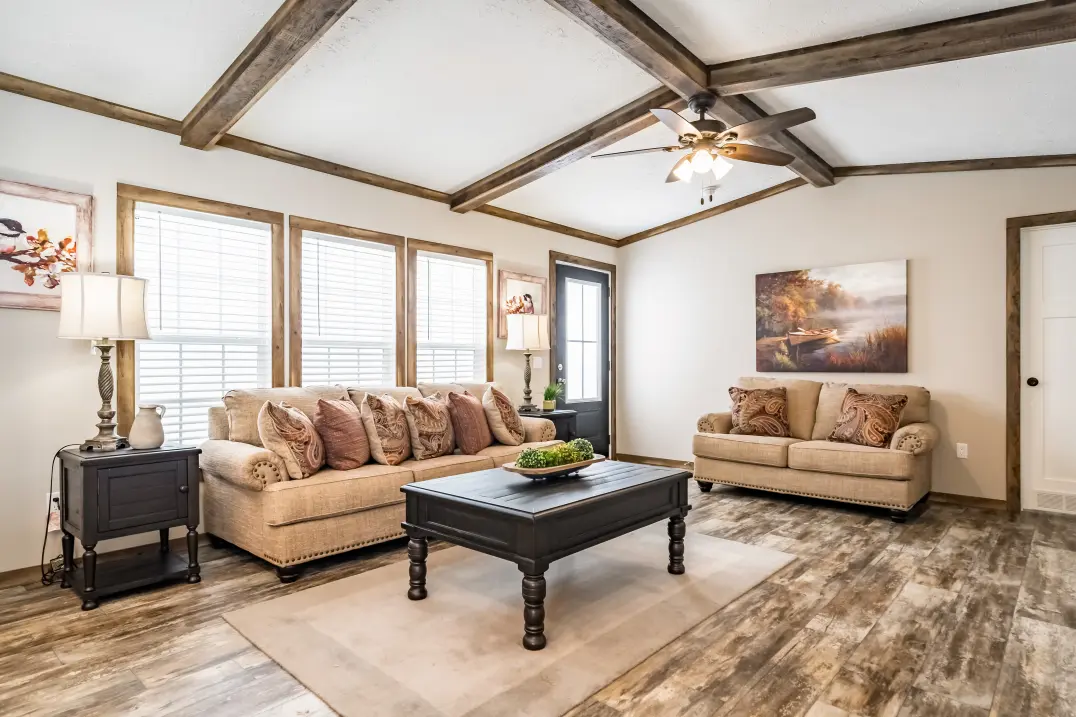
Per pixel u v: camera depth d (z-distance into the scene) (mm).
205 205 3725
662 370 6543
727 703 1939
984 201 4660
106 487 2783
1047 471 4449
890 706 1921
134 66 3012
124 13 2613
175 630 2480
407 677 2092
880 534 3855
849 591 2883
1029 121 3828
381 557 3441
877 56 3043
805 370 5480
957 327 4762
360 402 4074
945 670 2146
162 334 3607
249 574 3143
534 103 3758
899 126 4152
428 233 5008
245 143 3896
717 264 6090
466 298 5387
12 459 3057
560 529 2416
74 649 2316
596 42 3166
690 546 3592
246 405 3586
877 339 5094
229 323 3893
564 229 6266
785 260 5629
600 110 3924
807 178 5086
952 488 4770
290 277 4137
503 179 4707
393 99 3553
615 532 2691
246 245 3969
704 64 3424
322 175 4320
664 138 4422
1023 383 4531
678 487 3104
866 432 4457
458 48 3113
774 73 3293
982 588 2918
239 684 2062
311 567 3264
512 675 2102
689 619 2553
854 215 5238
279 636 2408
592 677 2086
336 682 2062
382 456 3684
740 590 2879
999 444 4586
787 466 4652
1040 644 2338
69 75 3064
